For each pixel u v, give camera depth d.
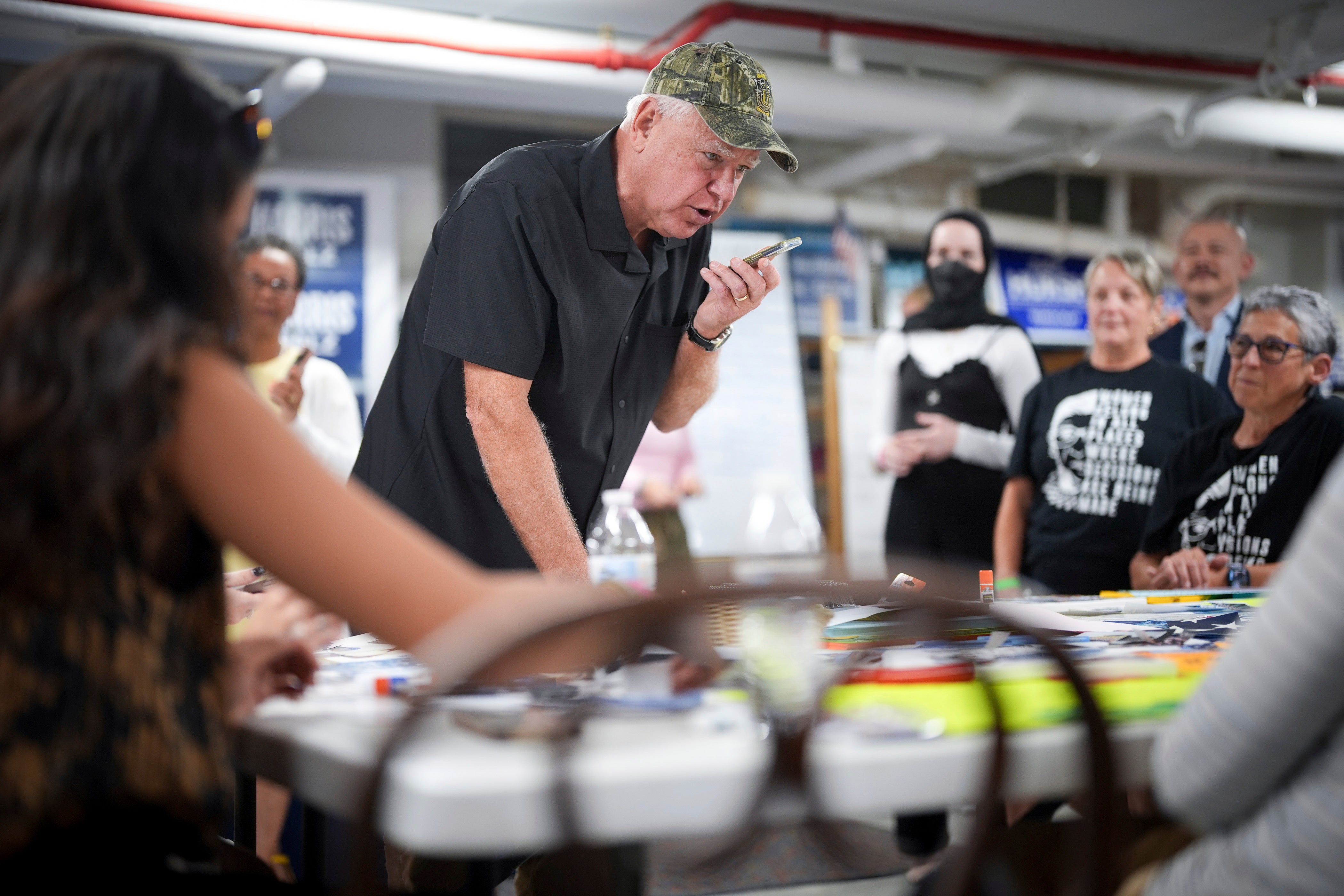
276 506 0.67
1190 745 0.60
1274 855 0.57
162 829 0.66
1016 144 6.30
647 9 4.71
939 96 4.97
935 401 3.63
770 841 2.26
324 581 0.68
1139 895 0.72
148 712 0.64
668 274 1.90
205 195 0.69
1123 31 5.18
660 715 0.71
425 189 5.62
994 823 0.63
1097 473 2.97
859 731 0.66
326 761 0.66
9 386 0.61
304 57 4.26
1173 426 2.91
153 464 0.64
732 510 5.66
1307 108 5.48
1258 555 2.50
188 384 0.65
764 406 5.79
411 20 4.24
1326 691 0.53
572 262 1.71
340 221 5.13
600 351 1.78
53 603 0.61
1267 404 2.50
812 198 6.19
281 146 5.39
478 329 1.62
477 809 0.56
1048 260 6.66
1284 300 2.48
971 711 0.71
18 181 0.65
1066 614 1.35
